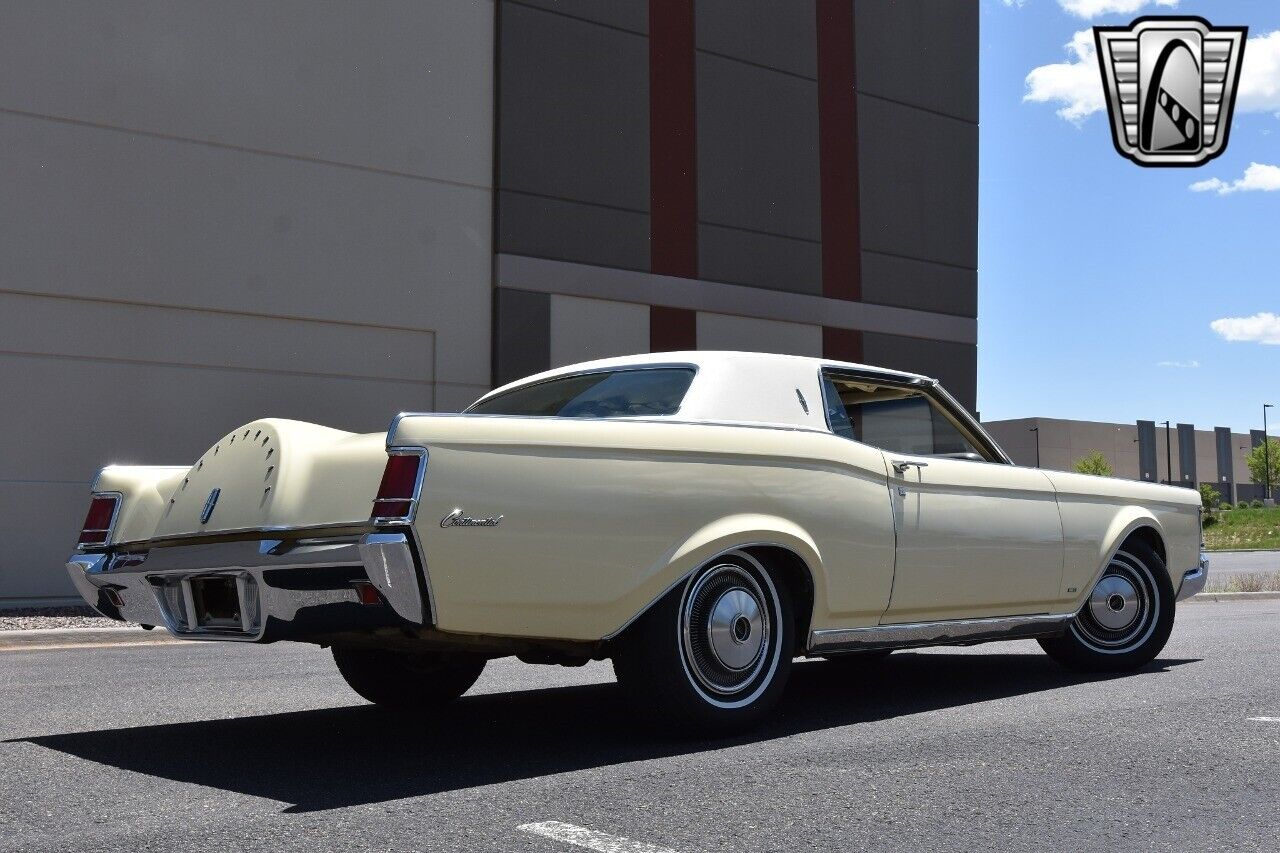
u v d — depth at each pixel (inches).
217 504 163.0
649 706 169.5
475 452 150.3
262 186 508.4
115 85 477.7
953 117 722.2
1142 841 123.0
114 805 137.9
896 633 200.1
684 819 130.3
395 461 145.9
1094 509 241.3
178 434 489.4
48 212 462.9
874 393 210.5
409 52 547.2
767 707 177.6
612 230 592.7
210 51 498.6
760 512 176.9
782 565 184.9
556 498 155.9
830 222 666.2
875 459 196.2
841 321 665.6
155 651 325.7
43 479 462.0
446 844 120.8
